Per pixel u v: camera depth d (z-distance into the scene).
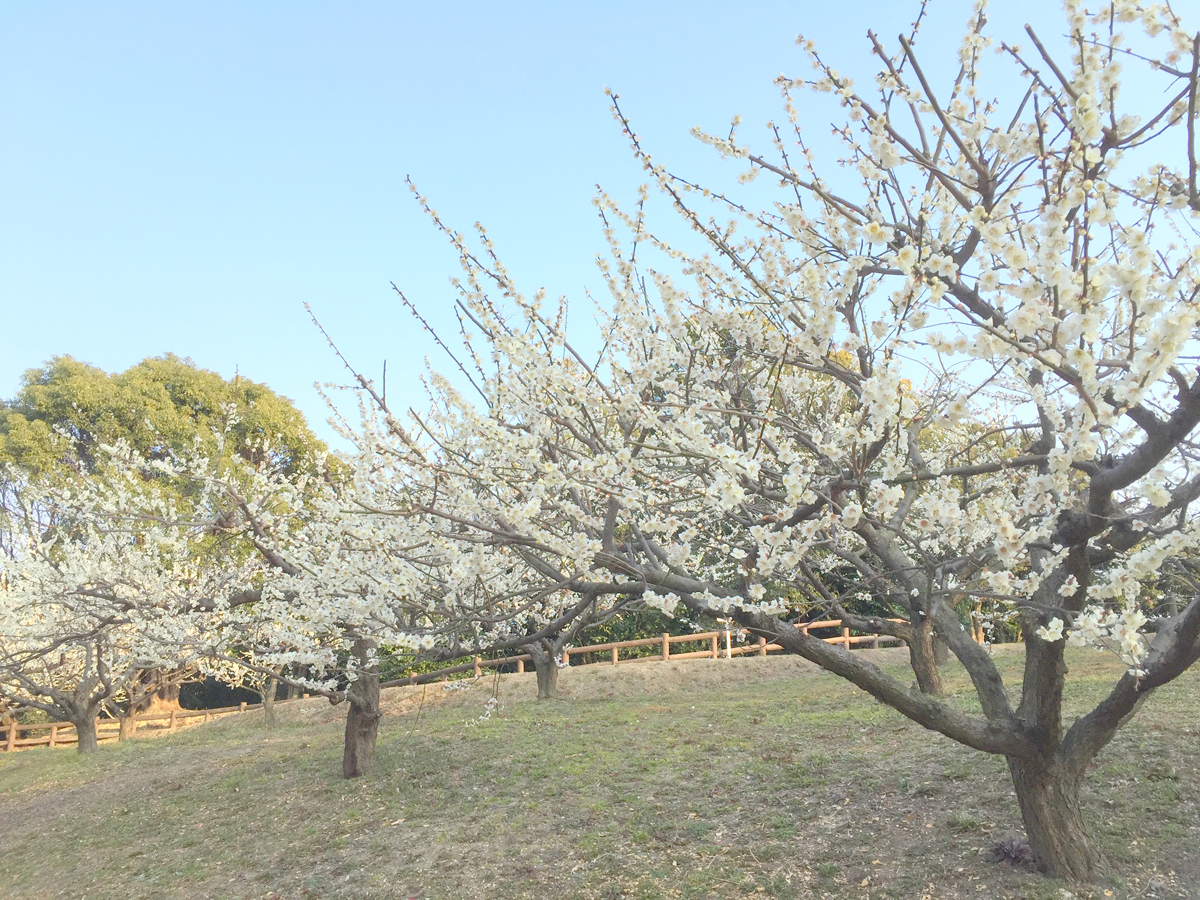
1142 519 3.46
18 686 14.42
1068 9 2.61
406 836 7.38
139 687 17.88
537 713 12.52
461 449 5.07
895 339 2.90
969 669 4.78
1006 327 2.68
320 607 6.64
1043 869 4.68
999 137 3.05
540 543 3.94
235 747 13.27
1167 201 2.89
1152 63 2.66
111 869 7.86
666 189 3.70
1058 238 2.42
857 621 6.17
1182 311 2.28
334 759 10.73
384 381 4.20
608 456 3.64
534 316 4.12
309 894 6.48
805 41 3.35
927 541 5.59
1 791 12.39
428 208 4.02
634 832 6.66
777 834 6.17
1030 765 4.62
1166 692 8.34
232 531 8.08
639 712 11.83
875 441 3.10
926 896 4.78
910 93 3.39
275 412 20.62
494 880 6.21
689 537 4.50
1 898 7.64
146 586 9.40
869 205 3.88
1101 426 2.84
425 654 5.39
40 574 11.04
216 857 7.68
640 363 4.64
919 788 6.50
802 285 3.12
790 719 9.98
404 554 5.24
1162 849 4.83
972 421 5.54
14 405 19.95
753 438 4.10
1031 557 4.56
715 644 16.84
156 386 20.22
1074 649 13.23
